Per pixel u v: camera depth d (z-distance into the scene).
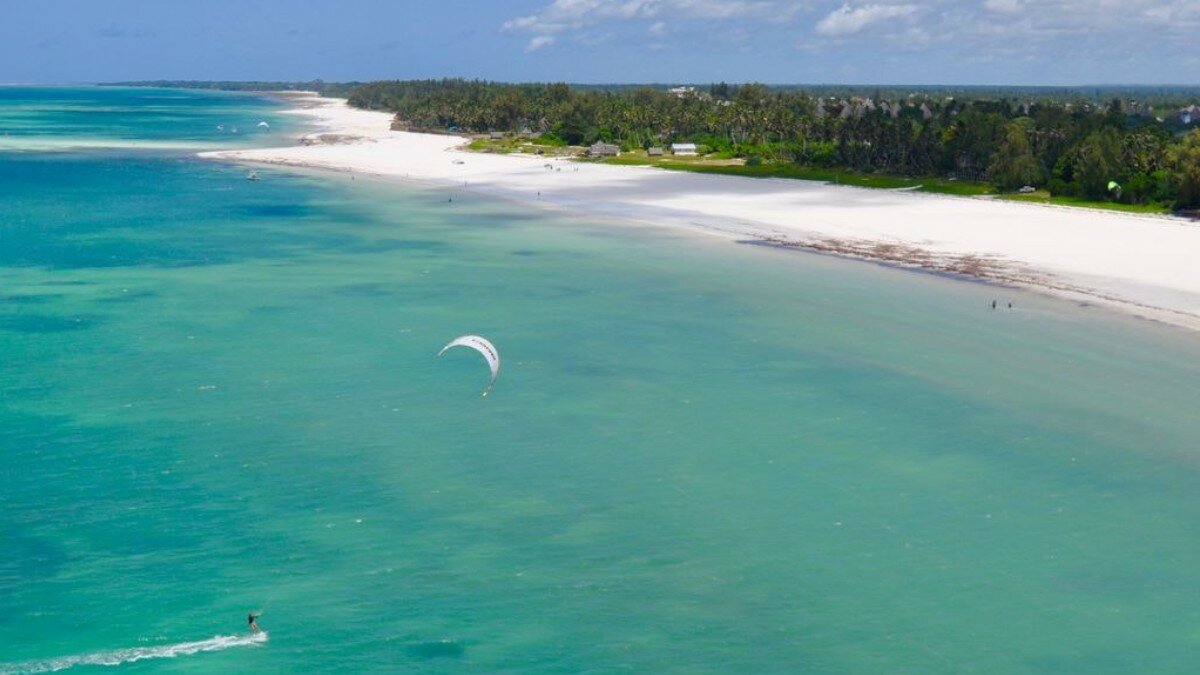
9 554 46.06
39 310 86.94
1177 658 39.94
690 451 58.28
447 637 40.66
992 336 80.88
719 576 45.19
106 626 40.97
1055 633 41.38
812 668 39.09
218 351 75.81
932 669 39.09
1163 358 75.38
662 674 38.62
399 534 48.47
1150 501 52.69
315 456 57.09
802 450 58.53
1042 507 51.81
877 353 76.50
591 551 47.12
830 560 46.56
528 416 63.41
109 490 52.53
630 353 76.31
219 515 50.09
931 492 53.34
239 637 40.41
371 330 81.94
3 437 58.84
